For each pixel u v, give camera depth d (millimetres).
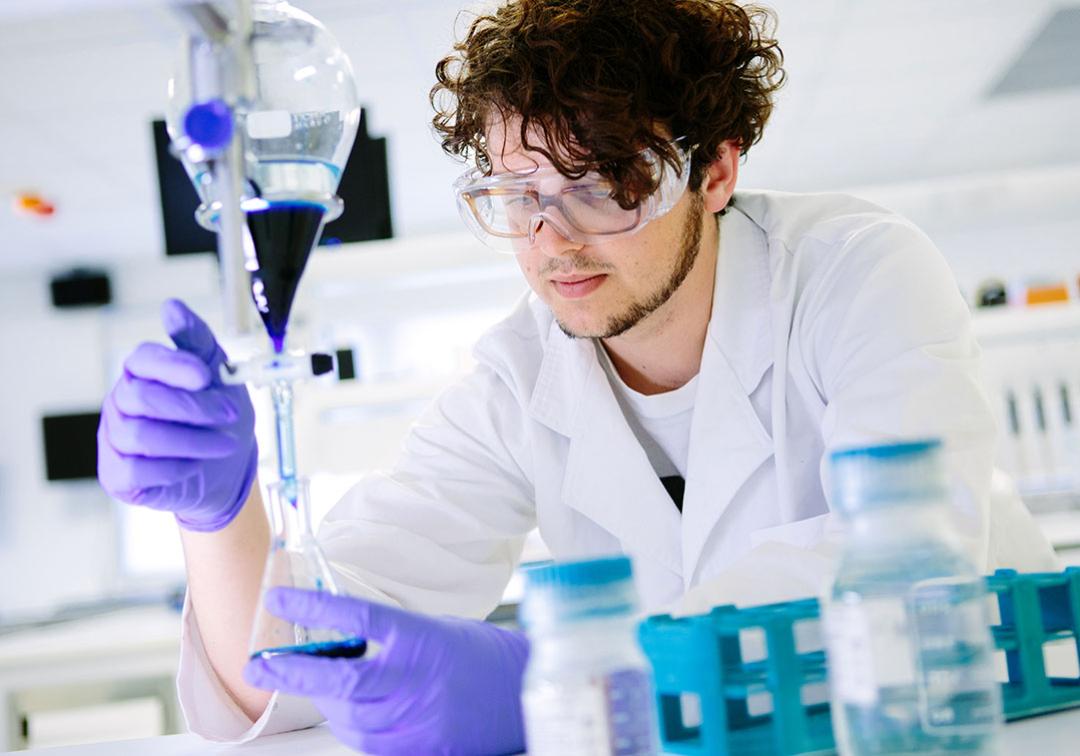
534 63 1433
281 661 931
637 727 709
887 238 1564
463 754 1000
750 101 1772
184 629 1306
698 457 1667
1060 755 830
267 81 928
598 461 1728
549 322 1829
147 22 4895
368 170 3785
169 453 1061
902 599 730
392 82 6066
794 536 1365
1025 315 4785
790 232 1723
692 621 908
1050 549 1819
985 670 735
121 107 6016
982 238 9086
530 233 1446
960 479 1230
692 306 1685
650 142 1402
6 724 3980
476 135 1663
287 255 962
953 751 722
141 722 5906
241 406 1136
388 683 945
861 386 1371
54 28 4910
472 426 1829
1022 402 4914
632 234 1479
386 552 1609
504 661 1034
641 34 1497
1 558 9234
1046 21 5836
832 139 7695
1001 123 7574
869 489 732
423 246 4496
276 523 1017
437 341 9344
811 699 1001
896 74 6504
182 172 3828
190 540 1290
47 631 4930
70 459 7406
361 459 4172
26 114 6000
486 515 1819
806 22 5691
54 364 9336
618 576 724
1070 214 5730
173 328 1067
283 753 1181
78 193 7402
